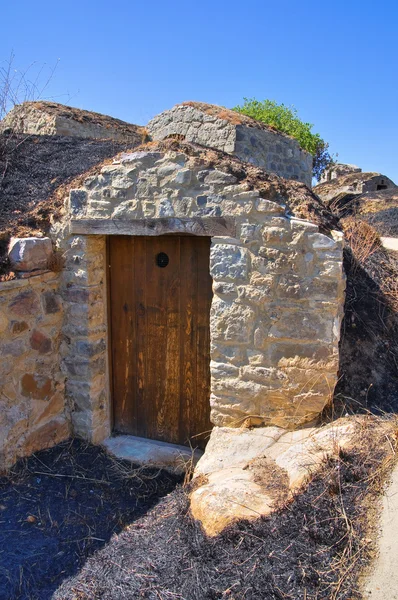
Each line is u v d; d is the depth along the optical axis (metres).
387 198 10.45
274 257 3.37
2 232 3.98
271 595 2.26
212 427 4.15
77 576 2.83
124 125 11.38
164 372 4.28
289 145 10.72
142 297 4.25
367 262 5.00
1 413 3.71
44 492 3.68
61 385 4.30
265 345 3.50
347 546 2.39
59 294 4.19
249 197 3.38
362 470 2.77
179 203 3.59
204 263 3.95
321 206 3.88
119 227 3.82
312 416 3.49
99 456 4.19
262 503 2.78
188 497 3.19
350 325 4.10
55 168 5.38
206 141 9.78
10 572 2.88
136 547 2.96
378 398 3.63
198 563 2.58
